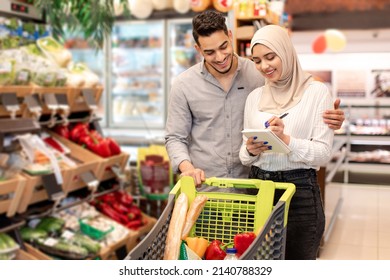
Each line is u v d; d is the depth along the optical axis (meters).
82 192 4.11
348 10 7.12
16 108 3.27
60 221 3.66
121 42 7.09
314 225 2.13
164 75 6.78
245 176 2.54
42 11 4.32
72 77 4.04
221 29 2.15
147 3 5.83
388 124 7.26
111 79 7.11
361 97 7.41
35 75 3.55
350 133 7.24
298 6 7.24
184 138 2.54
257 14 3.74
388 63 7.25
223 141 2.50
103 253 3.64
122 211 4.23
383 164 7.15
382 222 5.05
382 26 7.05
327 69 7.46
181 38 6.86
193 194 1.98
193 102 2.49
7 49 3.70
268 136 1.85
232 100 2.47
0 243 3.12
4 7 3.93
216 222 2.01
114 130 6.88
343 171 7.18
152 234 1.67
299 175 2.10
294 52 2.08
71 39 7.18
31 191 3.26
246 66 2.50
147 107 7.19
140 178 4.73
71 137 4.11
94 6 4.15
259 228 1.92
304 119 2.06
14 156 3.27
